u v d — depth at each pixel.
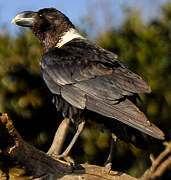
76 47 12.72
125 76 11.56
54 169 10.23
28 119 15.54
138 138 11.69
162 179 16.11
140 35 16.45
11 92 15.42
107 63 11.94
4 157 9.60
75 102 11.61
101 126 12.01
